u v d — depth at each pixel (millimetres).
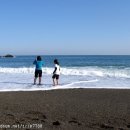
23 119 8359
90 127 7641
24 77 24641
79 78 23578
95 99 12461
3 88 16953
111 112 9555
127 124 7973
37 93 14203
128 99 12484
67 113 9352
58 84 19266
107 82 20562
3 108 10086
